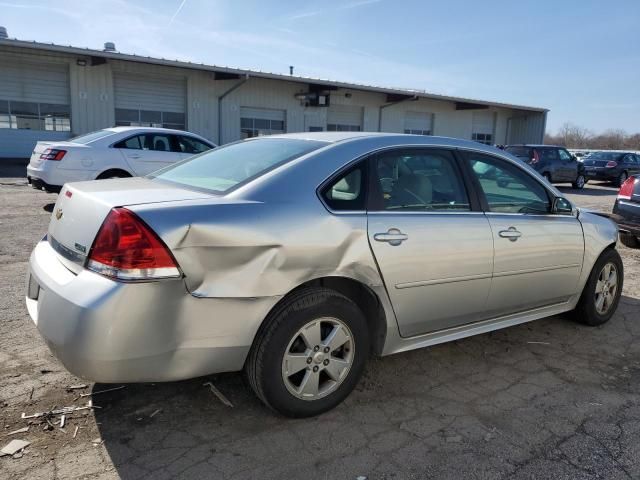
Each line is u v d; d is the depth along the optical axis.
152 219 2.44
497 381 3.54
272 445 2.71
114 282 2.37
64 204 2.95
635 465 2.65
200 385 3.29
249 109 25.02
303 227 2.76
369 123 29.55
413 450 2.72
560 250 4.05
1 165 18.75
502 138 36.56
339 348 3.01
